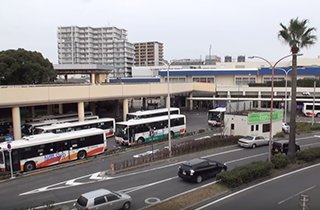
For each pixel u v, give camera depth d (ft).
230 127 152.15
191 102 263.49
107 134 156.15
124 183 85.10
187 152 118.32
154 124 144.77
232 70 271.28
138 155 117.80
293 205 68.13
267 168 88.53
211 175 87.66
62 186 83.87
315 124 177.27
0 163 95.40
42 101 144.25
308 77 257.55
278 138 150.00
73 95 155.22
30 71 182.39
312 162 104.99
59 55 545.85
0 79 180.96
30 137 104.99
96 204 61.21
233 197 73.92
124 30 572.51
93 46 546.67
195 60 430.61
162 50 591.78
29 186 84.58
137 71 360.07
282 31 101.30
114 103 237.66
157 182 85.56
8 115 193.26
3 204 71.72
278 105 250.37
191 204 68.85
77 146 111.96
